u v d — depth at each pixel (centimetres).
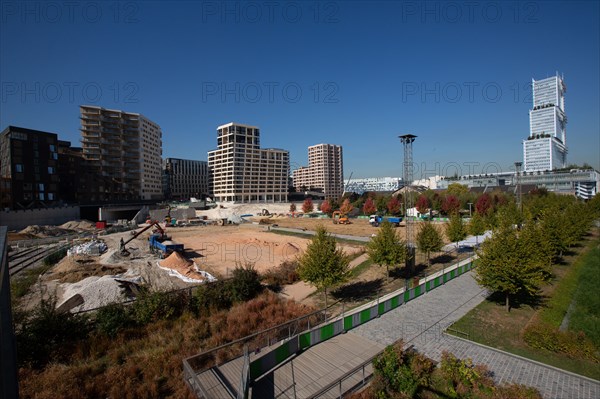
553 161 17450
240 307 2264
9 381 659
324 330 1819
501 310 2288
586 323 2131
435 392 1377
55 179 9188
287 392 1356
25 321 1714
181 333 1878
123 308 2023
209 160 17288
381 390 1336
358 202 11925
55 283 3097
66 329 1744
